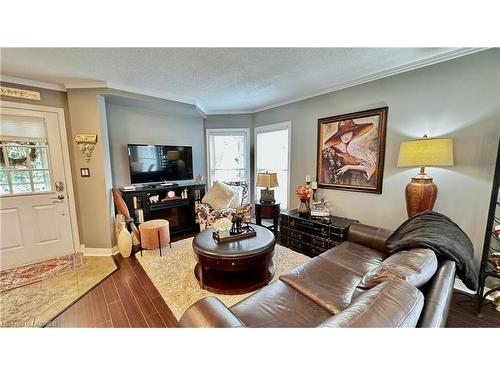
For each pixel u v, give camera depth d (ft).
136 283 7.64
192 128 14.28
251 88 10.23
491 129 6.24
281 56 7.04
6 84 8.30
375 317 2.47
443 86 6.97
